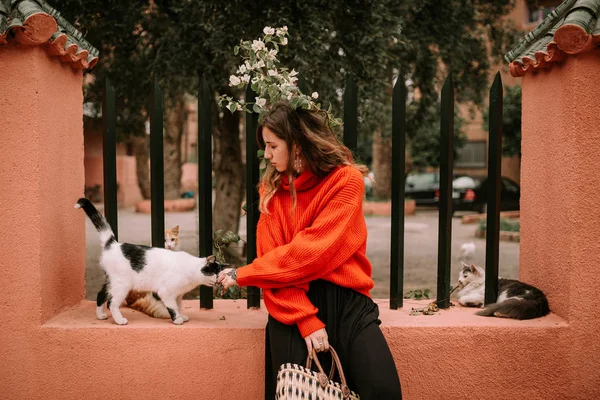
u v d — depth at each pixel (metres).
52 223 2.68
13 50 2.48
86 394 2.61
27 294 2.58
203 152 2.85
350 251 2.19
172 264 2.59
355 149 2.83
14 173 2.53
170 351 2.60
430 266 9.04
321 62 5.87
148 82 6.94
